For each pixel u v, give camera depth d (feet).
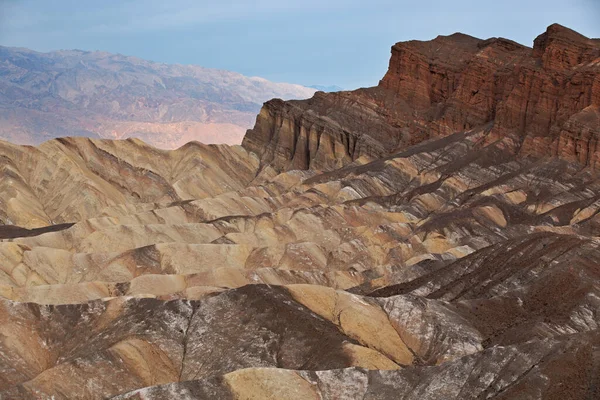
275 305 303.07
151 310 307.99
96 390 266.98
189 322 304.50
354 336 302.25
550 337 256.93
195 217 542.57
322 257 454.81
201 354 291.38
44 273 416.46
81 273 422.00
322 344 284.82
